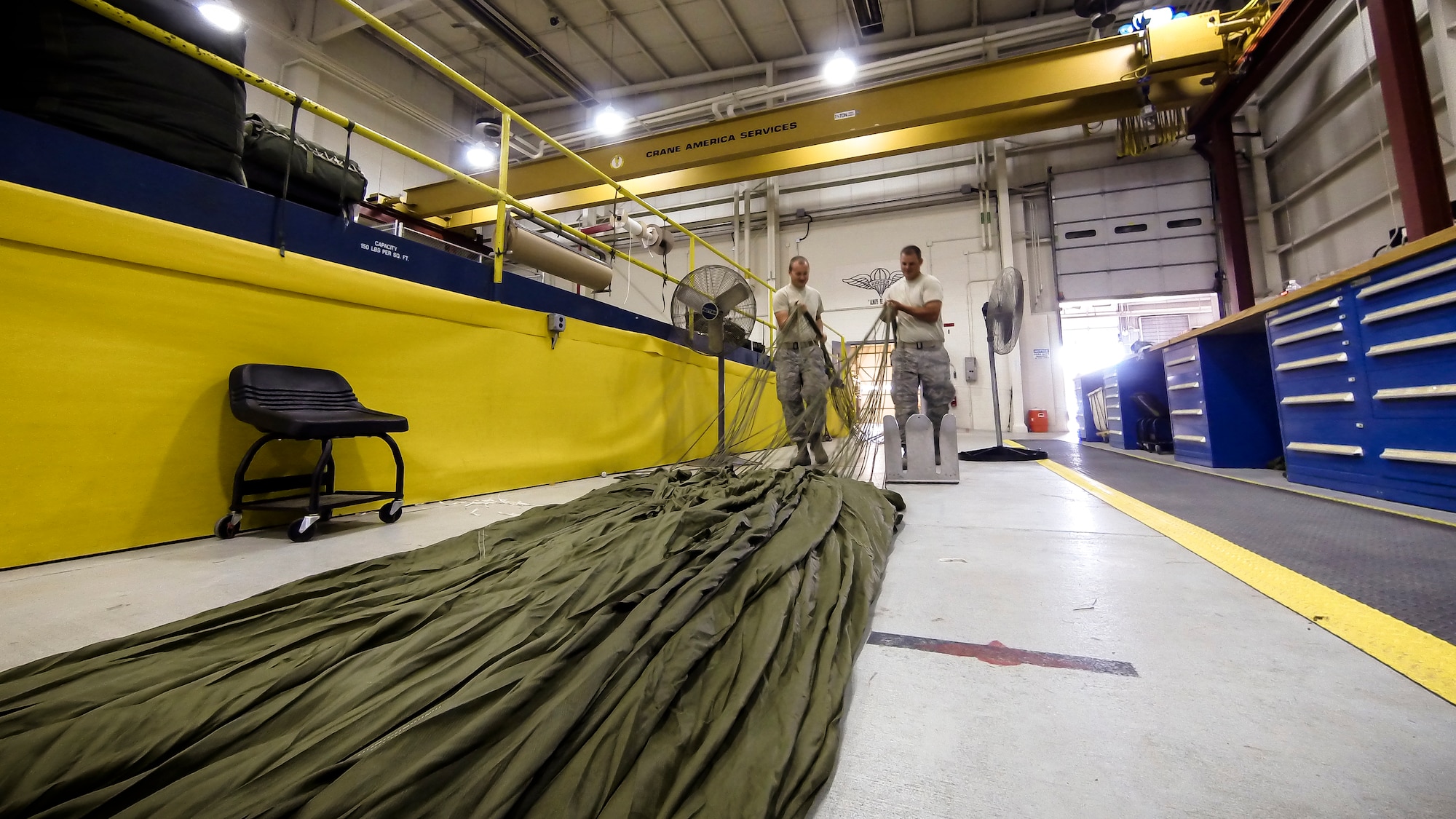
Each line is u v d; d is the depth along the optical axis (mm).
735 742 618
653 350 4125
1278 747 645
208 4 1837
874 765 624
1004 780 596
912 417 3076
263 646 871
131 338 1615
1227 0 7262
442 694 673
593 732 607
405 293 2391
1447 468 1898
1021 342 9477
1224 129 6289
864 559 1262
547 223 3537
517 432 2908
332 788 502
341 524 1970
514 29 8766
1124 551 1570
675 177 7359
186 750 581
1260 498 2357
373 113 9062
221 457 1797
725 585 1006
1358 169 6031
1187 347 3738
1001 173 9477
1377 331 2131
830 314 10500
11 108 1522
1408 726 681
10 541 1385
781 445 3645
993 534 1799
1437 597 1116
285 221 2010
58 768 563
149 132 1697
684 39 9383
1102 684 807
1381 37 3697
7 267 1406
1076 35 8484
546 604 930
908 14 8859
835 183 10516
